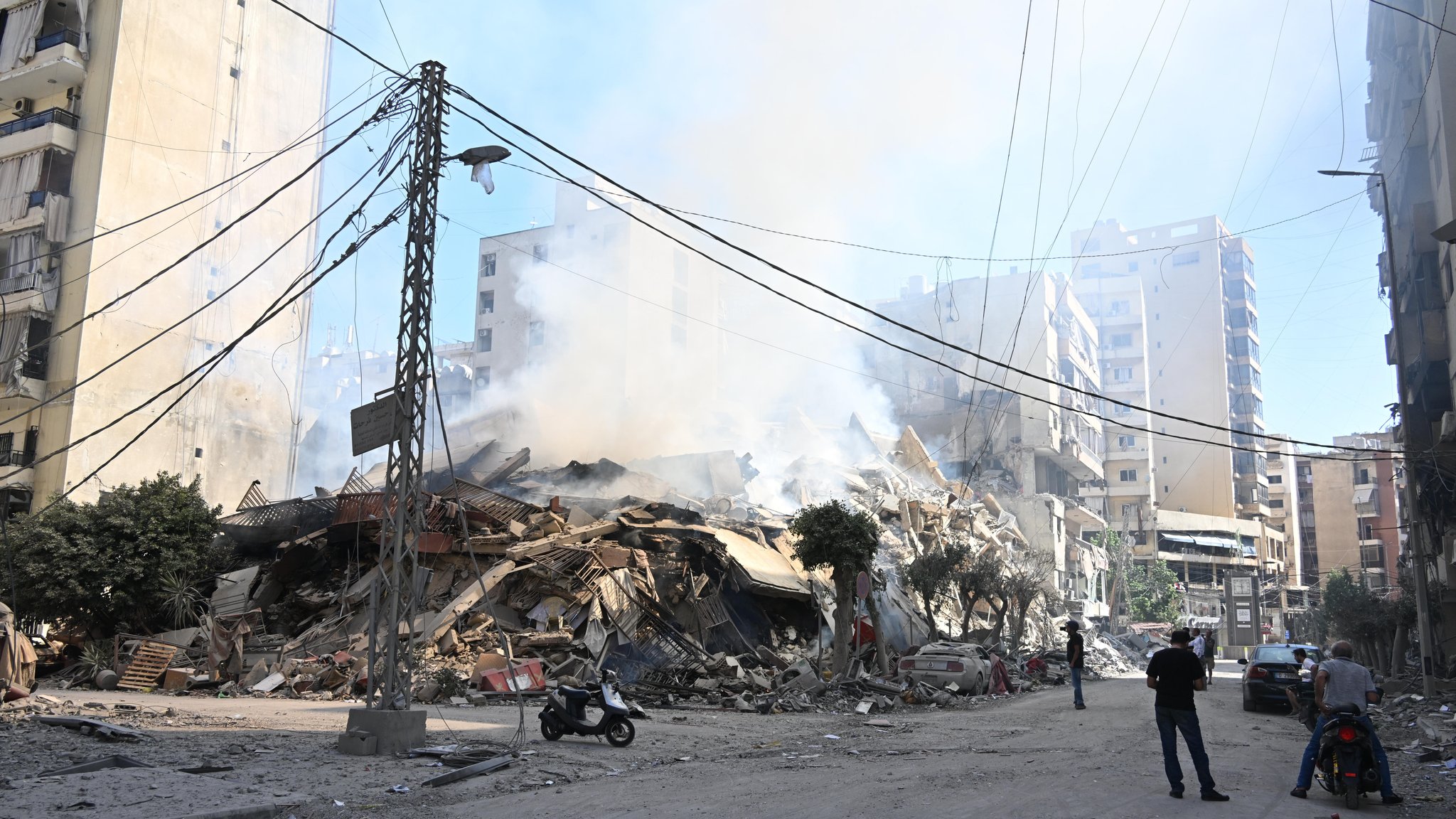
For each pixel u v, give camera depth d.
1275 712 20.30
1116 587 74.25
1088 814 7.97
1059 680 31.45
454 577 26.31
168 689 21.97
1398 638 35.06
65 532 26.78
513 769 10.32
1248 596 82.12
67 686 22.88
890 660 30.92
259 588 28.75
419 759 11.05
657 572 27.61
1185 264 114.88
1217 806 8.49
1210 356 111.75
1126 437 100.31
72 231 38.94
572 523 30.02
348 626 25.31
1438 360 29.59
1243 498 110.62
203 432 41.81
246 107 44.88
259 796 8.02
